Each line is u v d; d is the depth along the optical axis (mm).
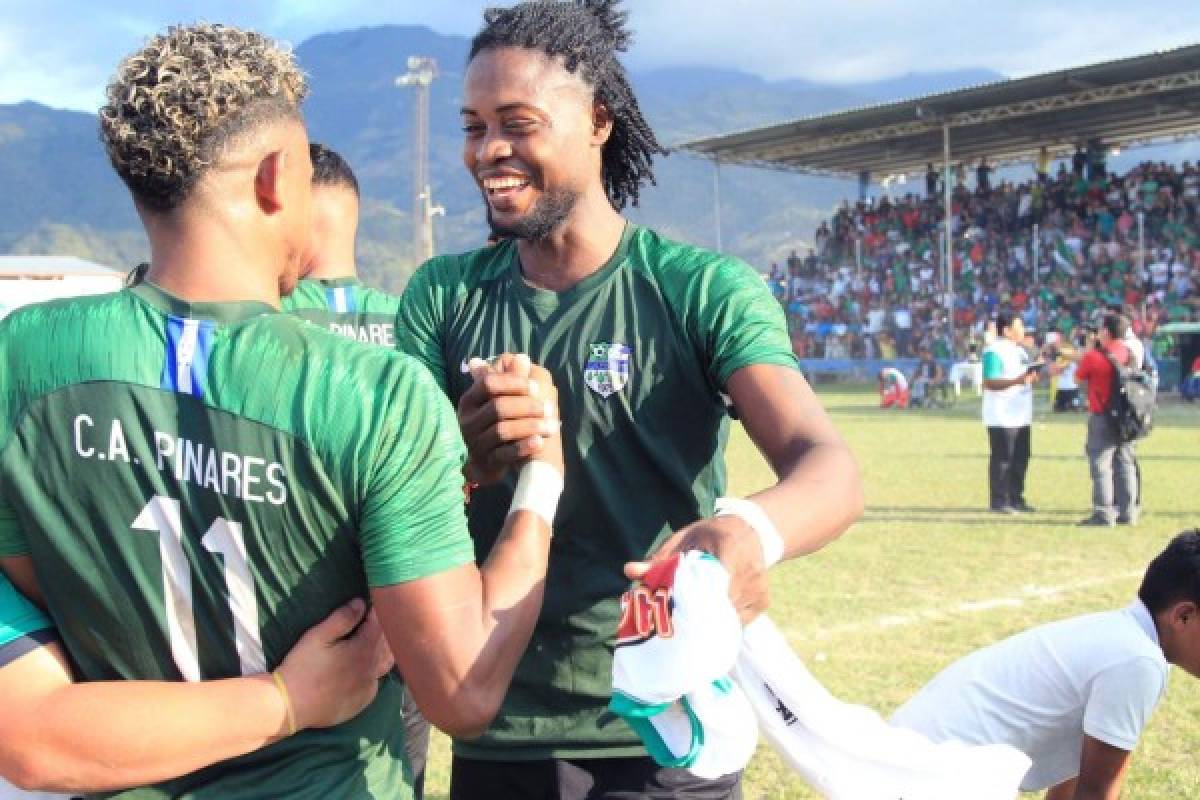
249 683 1692
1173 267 32438
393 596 1694
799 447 2070
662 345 2402
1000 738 3520
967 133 37406
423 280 2686
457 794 2643
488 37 2393
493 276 2596
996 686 3553
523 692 2502
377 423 1669
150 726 1656
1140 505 11109
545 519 1938
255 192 1764
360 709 1803
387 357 1736
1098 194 36000
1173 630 3387
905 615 7152
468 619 1724
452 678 1701
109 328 1718
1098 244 34125
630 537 2447
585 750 2484
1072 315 33312
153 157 1679
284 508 1659
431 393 1741
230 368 1679
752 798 4426
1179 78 29438
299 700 1704
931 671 5918
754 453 18688
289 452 1654
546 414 1999
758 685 2176
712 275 2379
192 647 1719
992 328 11578
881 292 39031
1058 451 16750
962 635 6652
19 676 1736
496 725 2520
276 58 1792
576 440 2443
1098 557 8938
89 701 1680
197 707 1660
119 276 13344
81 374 1699
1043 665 3488
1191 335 26031
